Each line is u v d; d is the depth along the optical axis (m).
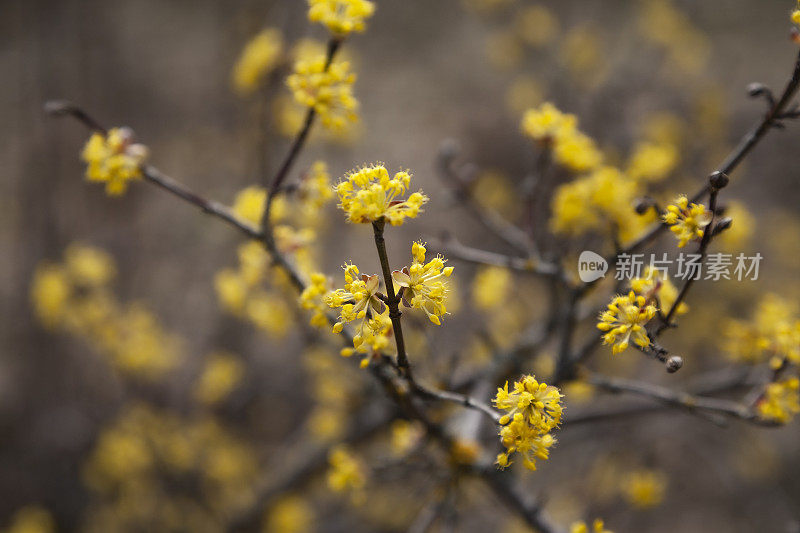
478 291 2.72
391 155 7.43
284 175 1.94
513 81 7.96
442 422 2.54
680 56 6.41
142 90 7.61
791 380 1.88
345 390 3.43
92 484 4.80
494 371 2.82
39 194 6.55
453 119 7.81
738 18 8.57
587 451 5.07
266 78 2.62
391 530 4.78
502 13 7.65
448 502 2.34
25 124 7.00
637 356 4.81
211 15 8.56
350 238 6.24
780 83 7.69
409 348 3.46
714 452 5.30
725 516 5.36
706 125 5.73
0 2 7.78
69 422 5.50
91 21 7.95
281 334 2.72
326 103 1.82
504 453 1.33
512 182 6.80
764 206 6.41
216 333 5.73
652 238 1.88
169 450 4.72
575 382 2.28
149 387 5.07
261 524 4.51
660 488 2.83
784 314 2.04
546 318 2.88
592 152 2.32
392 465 2.41
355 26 1.73
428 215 6.44
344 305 1.33
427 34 9.09
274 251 2.01
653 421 4.83
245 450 5.07
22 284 6.10
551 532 2.33
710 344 5.10
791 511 4.98
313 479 4.29
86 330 3.68
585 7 7.86
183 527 4.84
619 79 6.42
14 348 5.90
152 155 6.84
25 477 5.27
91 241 6.36
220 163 6.80
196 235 6.37
